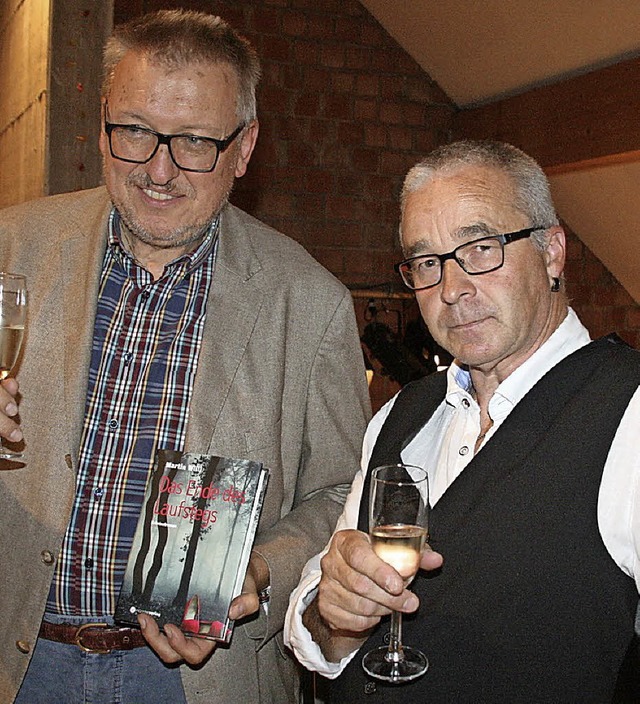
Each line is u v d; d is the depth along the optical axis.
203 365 1.72
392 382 5.85
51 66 2.89
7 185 4.21
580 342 1.44
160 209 1.65
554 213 1.47
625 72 4.45
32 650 1.64
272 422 1.76
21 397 1.72
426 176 1.45
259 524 1.74
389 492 1.26
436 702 1.31
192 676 1.64
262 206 5.62
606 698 1.23
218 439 1.71
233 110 1.67
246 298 1.80
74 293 1.77
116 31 1.68
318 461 1.86
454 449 1.47
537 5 4.52
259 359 1.78
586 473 1.27
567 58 4.77
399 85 5.84
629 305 5.95
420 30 5.51
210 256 1.83
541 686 1.25
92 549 1.65
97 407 1.71
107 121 1.66
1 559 1.71
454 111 5.94
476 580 1.30
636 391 1.30
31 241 1.85
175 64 1.60
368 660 1.34
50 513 1.66
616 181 4.98
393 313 5.87
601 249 5.71
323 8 5.64
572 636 1.24
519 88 5.30
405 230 1.46
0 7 4.47
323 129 5.71
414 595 1.23
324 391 1.85
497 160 1.43
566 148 4.88
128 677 1.64
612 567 1.24
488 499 1.33
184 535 1.53
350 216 5.80
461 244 1.39
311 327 1.85
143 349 1.74
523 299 1.39
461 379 1.55
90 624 1.63
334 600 1.30
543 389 1.38
